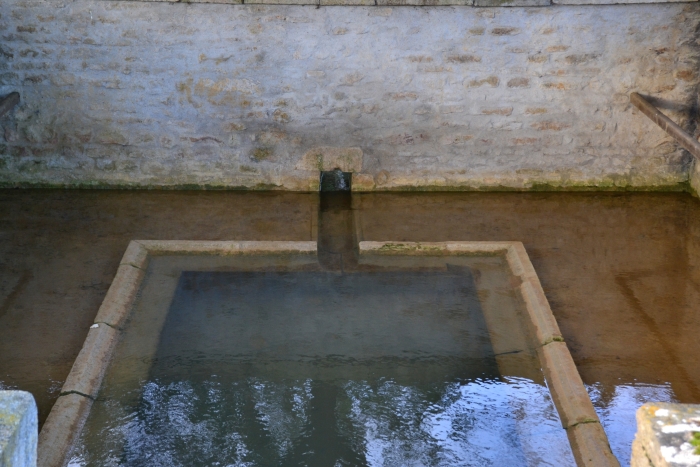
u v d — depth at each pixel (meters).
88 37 4.91
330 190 5.47
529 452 2.95
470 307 4.04
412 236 4.78
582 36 5.01
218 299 4.05
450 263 4.50
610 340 3.76
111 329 3.67
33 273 4.21
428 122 5.25
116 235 4.67
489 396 3.31
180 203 5.16
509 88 5.16
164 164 5.31
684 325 3.89
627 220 5.03
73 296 4.02
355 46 5.00
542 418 3.17
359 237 4.74
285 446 2.97
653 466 1.65
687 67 5.09
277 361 3.53
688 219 5.04
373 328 3.81
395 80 5.11
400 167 5.38
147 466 2.84
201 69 5.03
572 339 3.77
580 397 3.20
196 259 4.46
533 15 4.94
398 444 3.00
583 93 5.18
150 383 3.34
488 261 4.52
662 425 1.67
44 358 3.50
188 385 3.33
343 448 2.97
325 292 4.16
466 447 2.98
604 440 2.94
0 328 3.71
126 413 3.13
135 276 4.16
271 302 4.04
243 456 2.91
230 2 4.84
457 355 3.60
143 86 5.06
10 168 5.27
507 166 5.40
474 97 5.18
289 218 4.99
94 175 5.32
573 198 5.36
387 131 5.26
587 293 4.18
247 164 5.33
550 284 4.27
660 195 5.42
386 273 4.38
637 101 5.06
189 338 3.69
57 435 2.90
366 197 5.34
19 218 4.84
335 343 3.68
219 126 5.20
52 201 5.12
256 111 5.16
